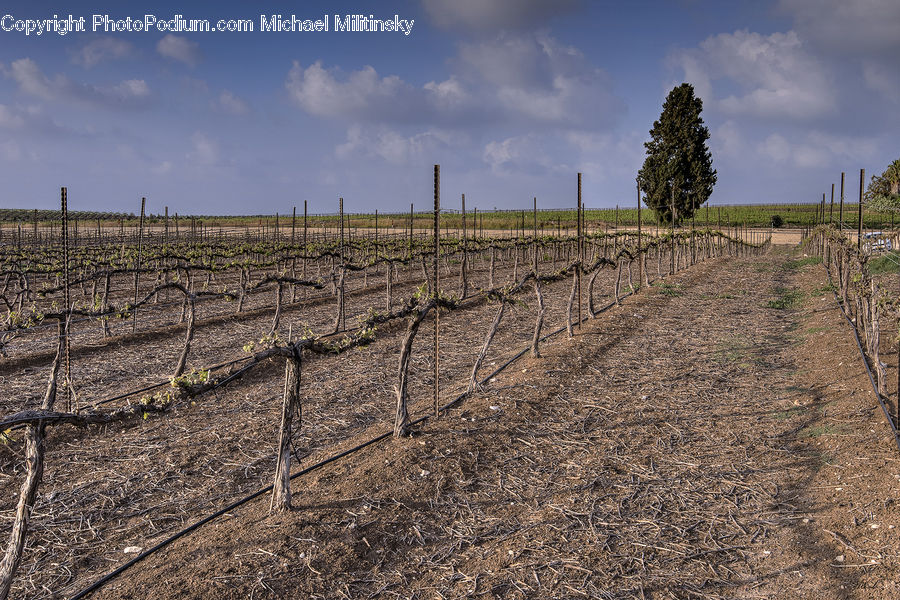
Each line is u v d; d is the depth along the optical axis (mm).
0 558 4637
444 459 6270
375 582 4332
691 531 5023
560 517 5238
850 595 4055
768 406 7953
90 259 17562
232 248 27906
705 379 9242
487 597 4160
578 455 6535
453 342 12180
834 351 10070
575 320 14320
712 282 22234
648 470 6160
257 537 4754
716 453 6539
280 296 12250
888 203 24688
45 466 6340
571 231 52125
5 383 9180
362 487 5613
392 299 18297
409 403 8234
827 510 5188
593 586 4285
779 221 60344
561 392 8609
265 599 4047
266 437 7090
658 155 51312
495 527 5090
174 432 7262
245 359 10562
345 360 10703
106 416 4445
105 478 6066
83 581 4348
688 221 54781
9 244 31531
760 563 4547
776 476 5949
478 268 29281
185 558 4500
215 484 5945
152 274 23516
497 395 8312
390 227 59469
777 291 19531
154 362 10586
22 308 15312
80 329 13430
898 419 6770
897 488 5328
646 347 11398
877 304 7910
